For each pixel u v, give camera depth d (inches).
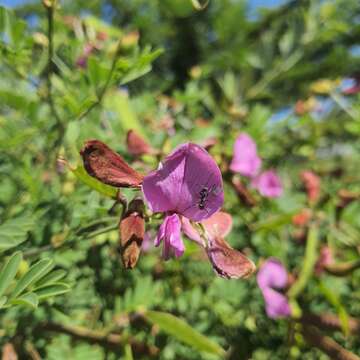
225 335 5.7
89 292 4.7
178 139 4.8
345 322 4.8
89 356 4.4
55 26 5.2
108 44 5.0
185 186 3.0
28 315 4.1
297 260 6.2
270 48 10.9
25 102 4.4
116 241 4.9
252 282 5.9
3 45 4.1
